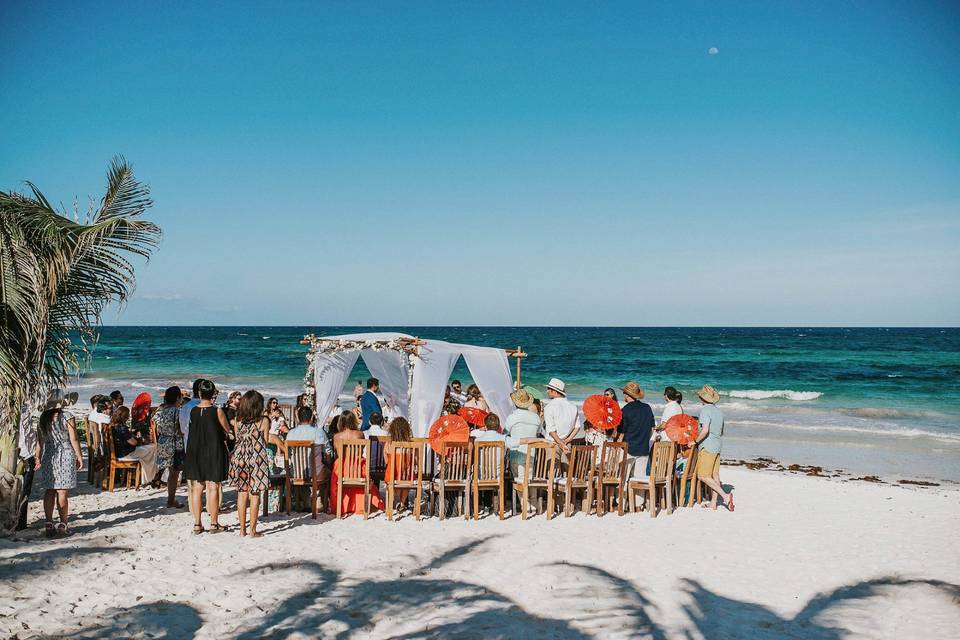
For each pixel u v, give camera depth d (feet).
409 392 43.80
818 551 26.94
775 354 203.51
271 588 20.70
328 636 17.22
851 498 39.01
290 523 30.07
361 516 31.89
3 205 23.85
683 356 200.03
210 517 27.84
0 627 17.02
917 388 119.65
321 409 43.24
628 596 20.90
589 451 32.58
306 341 43.50
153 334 363.15
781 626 18.99
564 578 22.44
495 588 21.29
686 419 33.30
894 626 19.11
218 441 27.30
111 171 27.14
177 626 17.62
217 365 167.63
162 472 37.86
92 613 18.31
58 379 27.37
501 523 30.58
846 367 160.66
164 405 33.35
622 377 146.92
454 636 17.34
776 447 65.16
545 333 413.39
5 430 25.66
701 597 21.20
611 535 28.66
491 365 45.73
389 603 19.65
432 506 32.01
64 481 26.09
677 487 36.47
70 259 25.55
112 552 24.11
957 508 36.35
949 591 22.18
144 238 26.84
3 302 24.31
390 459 30.89
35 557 23.00
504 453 32.37
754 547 27.35
